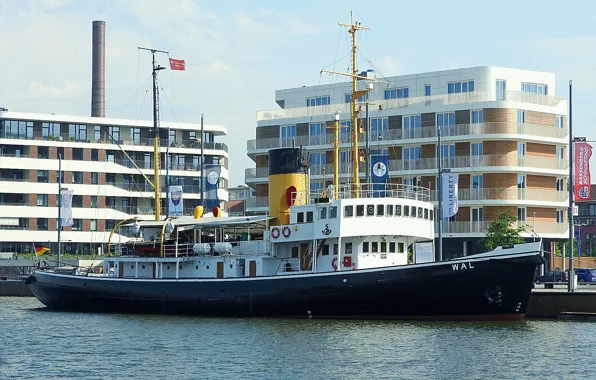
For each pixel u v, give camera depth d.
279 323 57.44
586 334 52.53
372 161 74.19
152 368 44.22
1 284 93.06
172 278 63.78
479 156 90.12
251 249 63.31
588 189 75.88
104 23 135.12
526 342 49.78
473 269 55.16
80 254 120.69
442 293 55.78
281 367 43.72
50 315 66.62
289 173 62.81
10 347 50.94
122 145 124.19
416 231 60.00
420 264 55.91
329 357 45.84
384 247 59.81
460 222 90.69
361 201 58.41
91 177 122.31
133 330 56.66
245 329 55.25
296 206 60.66
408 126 94.56
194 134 130.25
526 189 90.88
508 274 54.97
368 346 48.66
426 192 92.81
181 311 63.19
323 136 98.19
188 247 65.75
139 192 124.19
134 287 65.44
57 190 120.00
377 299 56.78
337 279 57.41
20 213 118.44
